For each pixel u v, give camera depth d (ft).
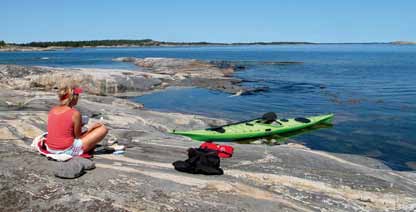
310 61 252.62
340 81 121.90
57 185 19.33
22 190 18.80
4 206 17.74
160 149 30.32
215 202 18.81
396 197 23.48
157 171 22.53
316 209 20.36
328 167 29.12
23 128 32.37
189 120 52.16
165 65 175.94
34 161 22.25
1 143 27.58
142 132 37.65
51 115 22.70
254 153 31.12
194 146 32.71
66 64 203.51
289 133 53.72
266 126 52.34
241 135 48.70
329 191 23.59
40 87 87.35
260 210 18.60
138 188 19.53
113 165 22.93
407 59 277.44
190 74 129.29
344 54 424.46
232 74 146.61
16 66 106.63
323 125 58.65
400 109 72.38
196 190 19.99
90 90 88.63
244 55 407.03
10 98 55.83
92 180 20.12
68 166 20.40
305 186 23.99
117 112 51.01
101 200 18.06
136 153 27.94
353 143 49.65
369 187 24.73
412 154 45.01
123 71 110.63
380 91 98.43
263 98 86.53
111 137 33.42
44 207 17.60
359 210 21.08
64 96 22.59
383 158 43.60
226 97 87.92
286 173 25.82
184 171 22.97
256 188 21.68
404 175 29.04
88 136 23.26
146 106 76.28
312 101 82.53
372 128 57.16
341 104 78.89
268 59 292.40
